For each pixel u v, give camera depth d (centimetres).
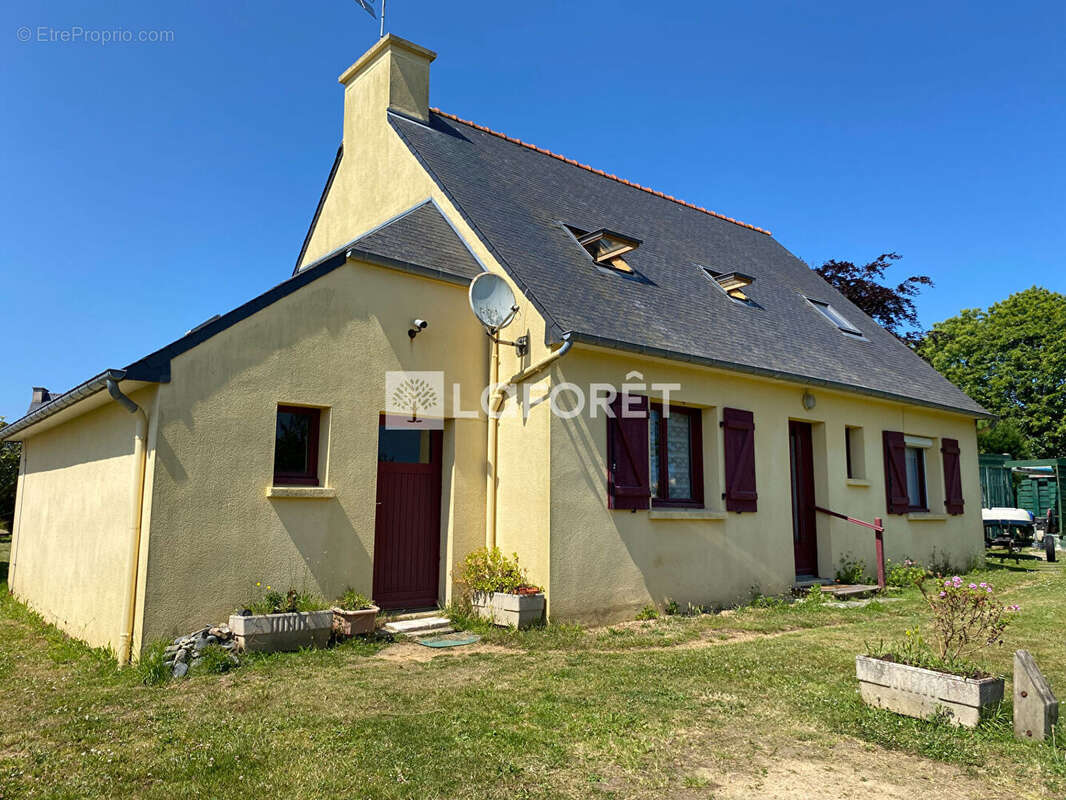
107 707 493
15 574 1095
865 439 1238
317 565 725
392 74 1137
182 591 632
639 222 1332
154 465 626
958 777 377
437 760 391
